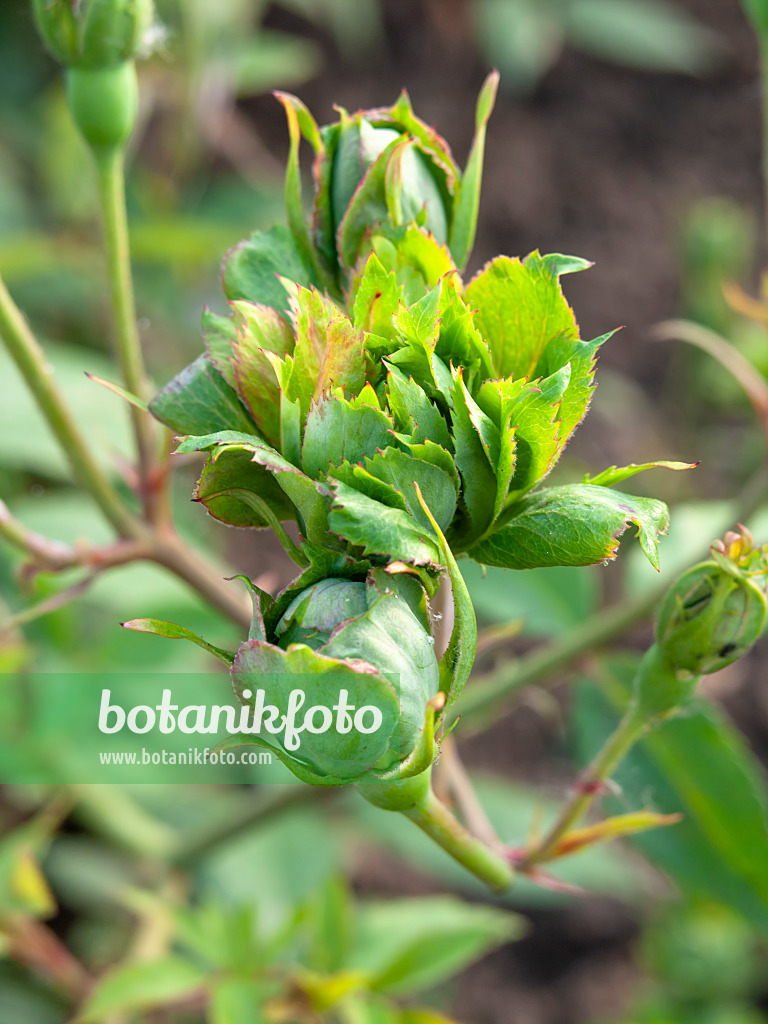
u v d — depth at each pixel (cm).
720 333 61
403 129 24
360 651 21
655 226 75
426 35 79
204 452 23
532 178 76
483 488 22
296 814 47
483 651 28
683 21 82
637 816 26
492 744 58
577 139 78
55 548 28
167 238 44
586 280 73
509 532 22
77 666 36
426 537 22
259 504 22
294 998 31
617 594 54
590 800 26
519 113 79
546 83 80
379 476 22
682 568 31
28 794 43
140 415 28
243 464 23
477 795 47
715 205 75
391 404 22
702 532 34
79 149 51
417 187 24
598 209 76
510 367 23
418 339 22
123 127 27
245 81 56
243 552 60
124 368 28
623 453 67
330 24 77
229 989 31
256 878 44
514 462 22
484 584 34
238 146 67
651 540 22
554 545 22
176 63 53
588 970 54
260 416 23
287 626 22
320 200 24
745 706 58
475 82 79
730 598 25
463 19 79
